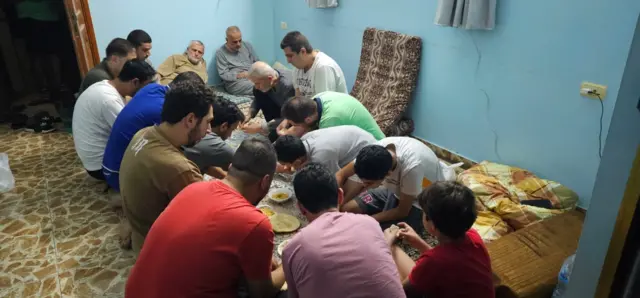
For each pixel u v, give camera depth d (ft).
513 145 9.61
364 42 12.55
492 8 8.95
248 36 17.28
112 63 9.97
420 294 4.95
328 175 4.70
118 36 14.76
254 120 12.84
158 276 4.15
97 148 8.81
